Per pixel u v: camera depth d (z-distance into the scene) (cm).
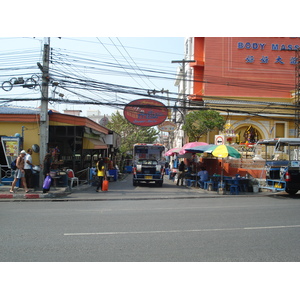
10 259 525
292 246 621
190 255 555
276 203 1273
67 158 1944
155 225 800
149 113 2038
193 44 3159
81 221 842
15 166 1453
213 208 1114
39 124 1598
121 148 4044
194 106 2936
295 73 2928
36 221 835
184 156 2311
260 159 1952
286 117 2884
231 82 2916
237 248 602
